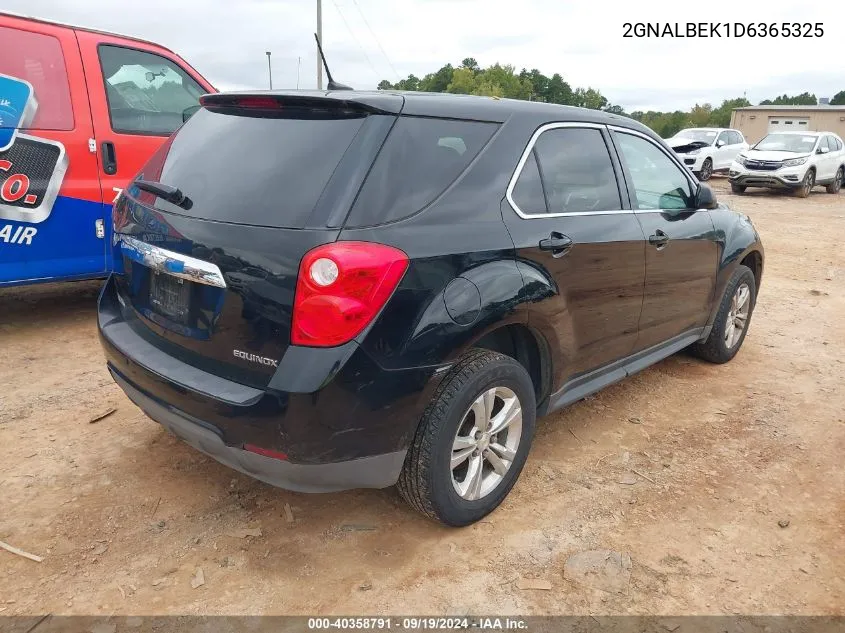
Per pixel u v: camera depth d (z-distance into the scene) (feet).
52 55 15.60
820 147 61.21
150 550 8.87
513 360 9.41
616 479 11.03
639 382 15.29
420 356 7.95
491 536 9.43
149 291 9.23
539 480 10.91
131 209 9.67
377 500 10.19
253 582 8.38
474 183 9.00
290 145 8.35
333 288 7.33
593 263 10.54
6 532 9.07
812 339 19.12
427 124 8.71
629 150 12.32
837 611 8.26
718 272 14.82
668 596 8.41
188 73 18.57
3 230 14.90
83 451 11.19
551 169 10.29
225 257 7.89
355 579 8.50
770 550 9.36
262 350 7.70
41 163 15.25
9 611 7.75
